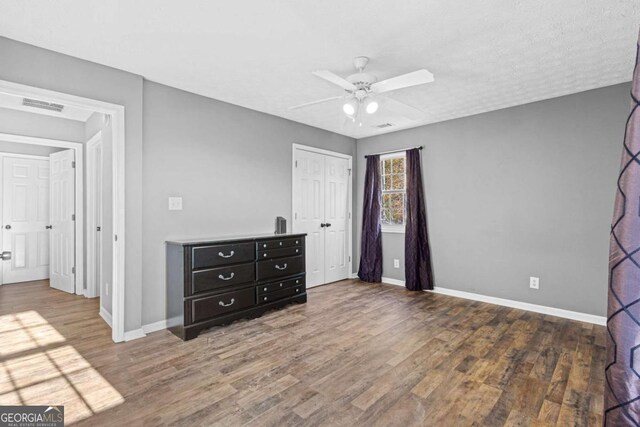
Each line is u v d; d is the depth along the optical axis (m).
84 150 4.41
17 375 2.23
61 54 2.51
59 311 3.62
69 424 1.74
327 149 4.98
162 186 3.14
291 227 4.43
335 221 5.15
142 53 2.53
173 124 3.22
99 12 2.00
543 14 2.02
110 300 3.17
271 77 2.99
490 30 2.20
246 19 2.08
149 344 2.75
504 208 3.86
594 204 3.27
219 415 1.81
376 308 3.74
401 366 2.36
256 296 3.41
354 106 2.65
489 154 3.98
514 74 2.91
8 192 4.89
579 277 3.35
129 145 2.87
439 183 4.44
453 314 3.52
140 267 2.94
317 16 2.04
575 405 1.90
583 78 3.00
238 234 3.79
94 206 4.21
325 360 2.45
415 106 3.77
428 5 1.93
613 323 0.62
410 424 1.74
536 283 3.62
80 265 4.31
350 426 1.72
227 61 2.67
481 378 2.20
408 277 4.61
